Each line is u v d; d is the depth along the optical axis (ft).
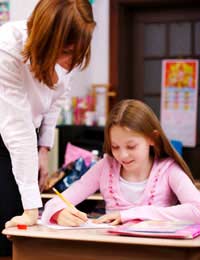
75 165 8.70
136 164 6.13
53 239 4.55
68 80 6.58
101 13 13.38
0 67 5.43
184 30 13.00
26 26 5.40
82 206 8.32
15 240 4.66
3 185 6.56
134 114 6.02
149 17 13.23
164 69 13.12
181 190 5.95
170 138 13.05
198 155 12.62
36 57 4.89
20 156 5.47
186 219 5.43
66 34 4.72
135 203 6.32
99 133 11.72
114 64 13.32
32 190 5.46
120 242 4.24
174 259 4.24
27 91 5.89
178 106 13.02
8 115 5.49
